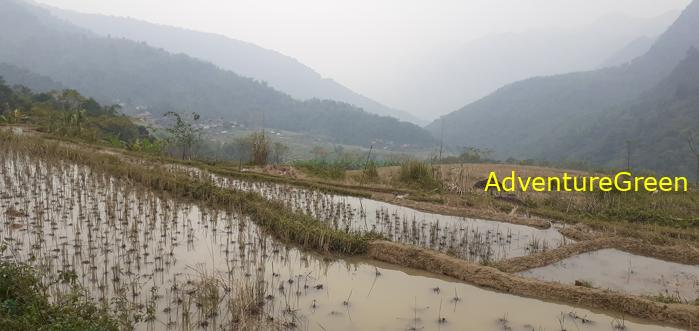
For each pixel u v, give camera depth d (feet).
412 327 19.65
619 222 40.29
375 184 54.65
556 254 29.84
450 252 29.81
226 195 38.86
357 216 40.04
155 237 29.66
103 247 26.89
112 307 19.85
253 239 30.30
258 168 61.05
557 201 47.19
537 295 22.88
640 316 20.99
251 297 20.43
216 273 24.34
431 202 46.06
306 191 48.57
